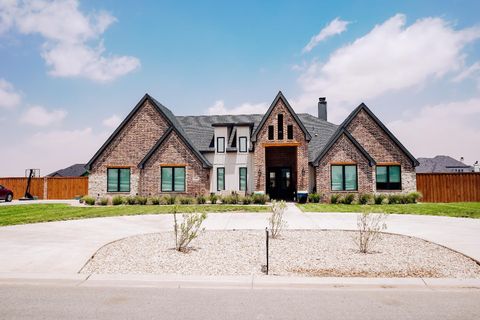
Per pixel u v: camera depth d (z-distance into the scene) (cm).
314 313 511
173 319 489
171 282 667
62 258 836
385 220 1514
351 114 2575
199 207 2059
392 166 2519
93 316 502
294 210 1944
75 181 3488
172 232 1231
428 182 2727
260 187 2520
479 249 925
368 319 489
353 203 2334
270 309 528
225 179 2703
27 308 535
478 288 636
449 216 1658
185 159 2548
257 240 1086
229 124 2725
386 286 642
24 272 723
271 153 2808
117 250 939
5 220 1538
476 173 2680
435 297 585
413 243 1026
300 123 2502
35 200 3284
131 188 2619
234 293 608
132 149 2648
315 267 771
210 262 816
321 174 2488
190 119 3145
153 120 2659
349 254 895
